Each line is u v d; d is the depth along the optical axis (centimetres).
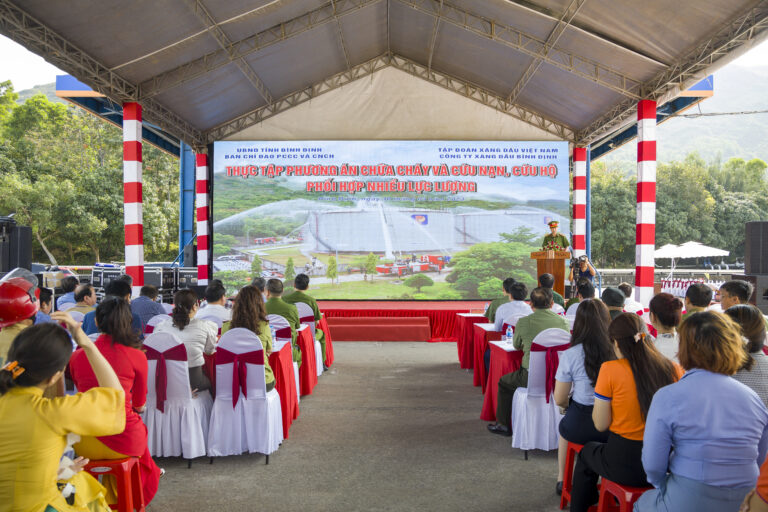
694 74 794
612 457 235
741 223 3772
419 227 1190
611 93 970
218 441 374
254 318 390
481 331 574
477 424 457
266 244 1185
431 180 1195
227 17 795
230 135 1209
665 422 182
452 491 322
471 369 684
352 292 1184
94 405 182
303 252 1187
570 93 1039
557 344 373
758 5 625
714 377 180
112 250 3027
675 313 296
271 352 416
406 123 1216
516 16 837
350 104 1212
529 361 378
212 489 327
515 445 384
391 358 773
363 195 1191
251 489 327
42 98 3228
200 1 733
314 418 474
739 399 176
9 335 276
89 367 267
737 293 328
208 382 398
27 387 171
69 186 2666
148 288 540
